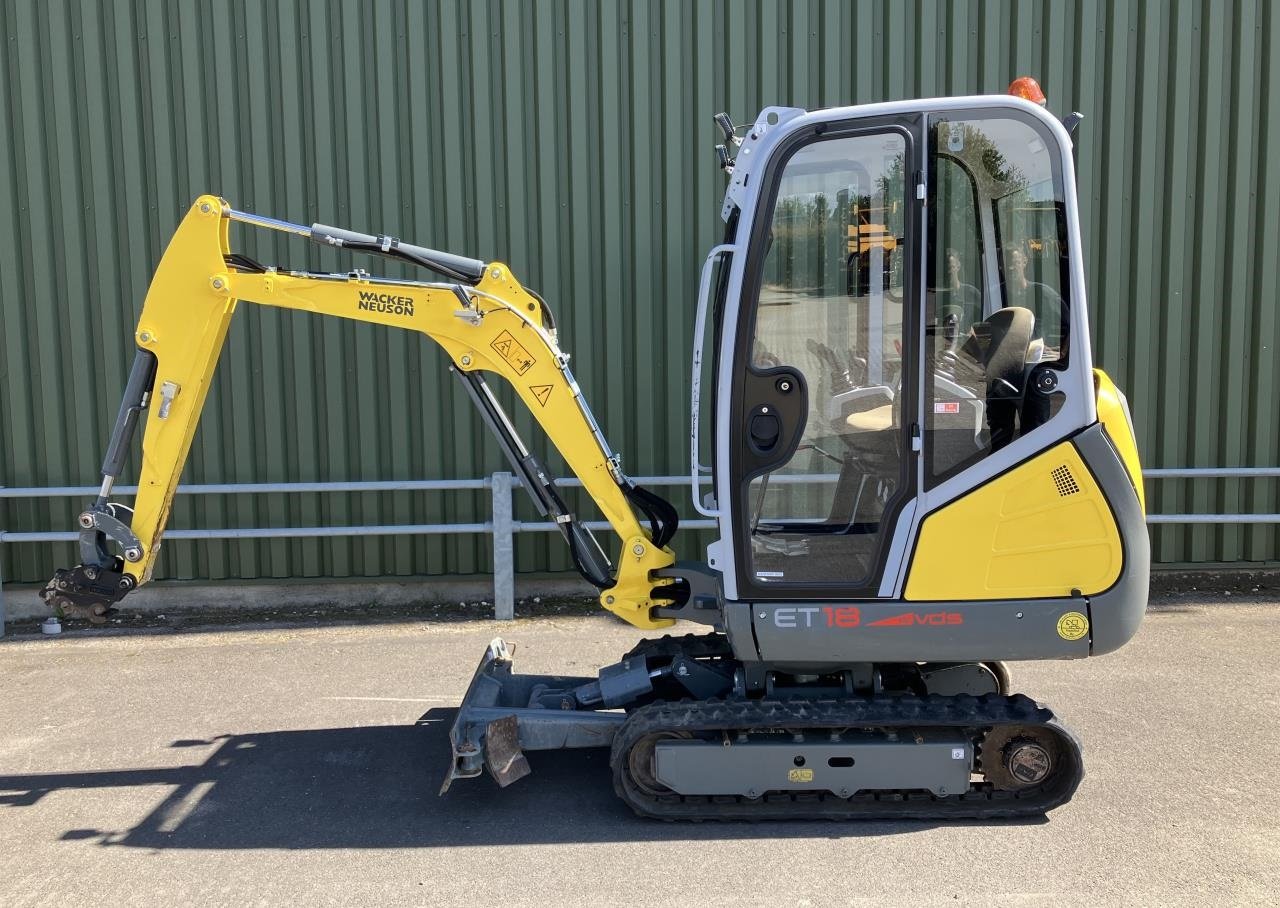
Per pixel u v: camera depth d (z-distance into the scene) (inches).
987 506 138.6
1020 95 144.6
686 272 259.4
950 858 137.9
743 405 142.0
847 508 141.9
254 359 257.8
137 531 164.1
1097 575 138.2
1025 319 138.6
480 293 160.2
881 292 139.6
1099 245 263.7
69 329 257.4
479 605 265.3
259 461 260.8
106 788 163.9
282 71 251.3
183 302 161.5
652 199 257.6
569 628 245.6
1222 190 262.5
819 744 145.2
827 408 141.4
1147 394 266.8
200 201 159.3
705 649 172.7
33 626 255.9
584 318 259.9
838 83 256.5
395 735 184.1
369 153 254.7
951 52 256.2
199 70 250.8
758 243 139.4
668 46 252.8
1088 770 163.5
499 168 256.1
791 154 137.9
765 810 148.1
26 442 259.1
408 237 257.0
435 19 251.3
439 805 157.3
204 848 144.7
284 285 161.2
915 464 139.1
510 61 252.2
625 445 263.9
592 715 156.5
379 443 261.1
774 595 142.9
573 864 138.3
